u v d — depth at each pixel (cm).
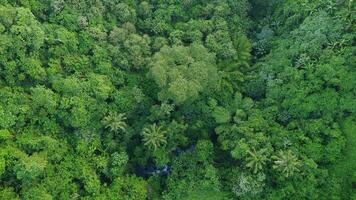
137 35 4609
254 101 4525
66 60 4259
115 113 4197
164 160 4222
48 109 3988
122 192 4028
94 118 4197
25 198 3612
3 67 3953
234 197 4050
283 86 4338
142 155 4394
